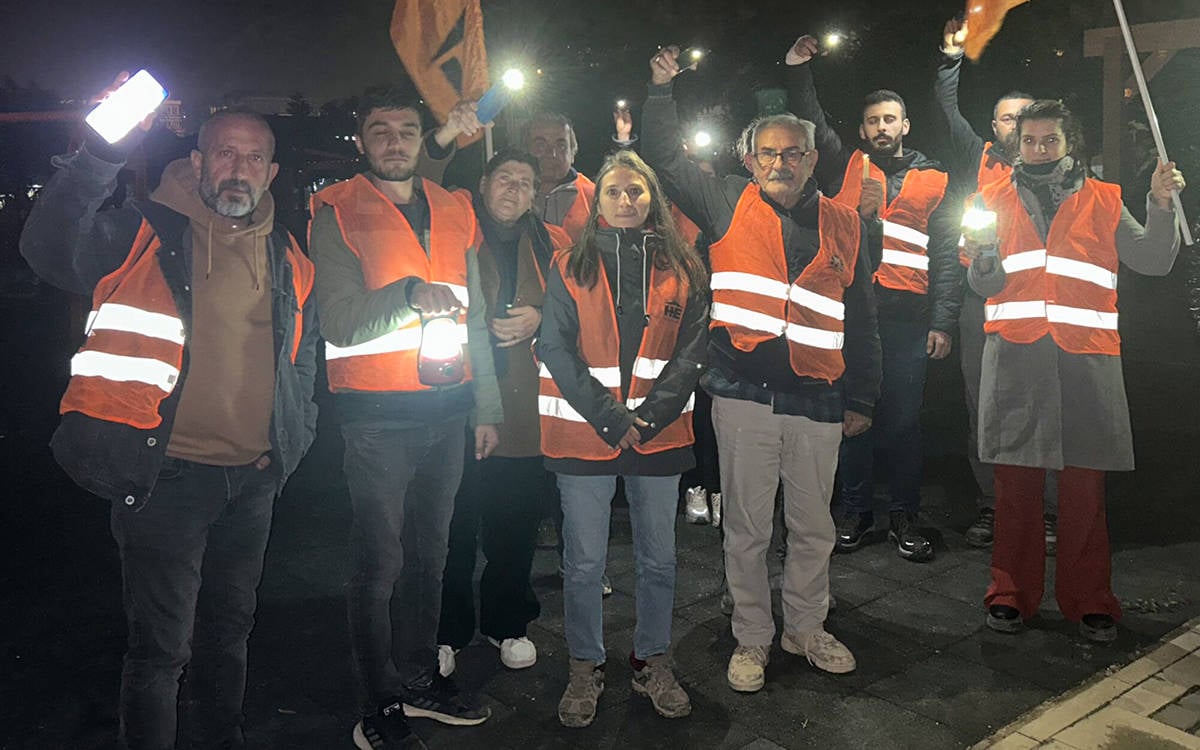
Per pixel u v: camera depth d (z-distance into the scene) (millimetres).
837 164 4602
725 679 3666
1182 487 5934
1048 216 3893
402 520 3189
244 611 2867
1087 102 11742
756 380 3508
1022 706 3445
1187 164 10984
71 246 2391
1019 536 4016
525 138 4277
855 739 3244
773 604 4332
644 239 3281
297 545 5207
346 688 3654
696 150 4992
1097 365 3822
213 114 2605
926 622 4141
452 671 3646
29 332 13742
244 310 2666
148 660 2637
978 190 4211
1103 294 3854
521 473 3648
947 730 3295
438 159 3516
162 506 2582
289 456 2836
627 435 3193
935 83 4770
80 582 4711
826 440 3598
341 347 3016
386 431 3041
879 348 3717
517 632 3793
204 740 2869
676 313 3279
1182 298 11227
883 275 4781
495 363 3586
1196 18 9570
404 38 3799
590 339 3244
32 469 6738
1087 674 3684
